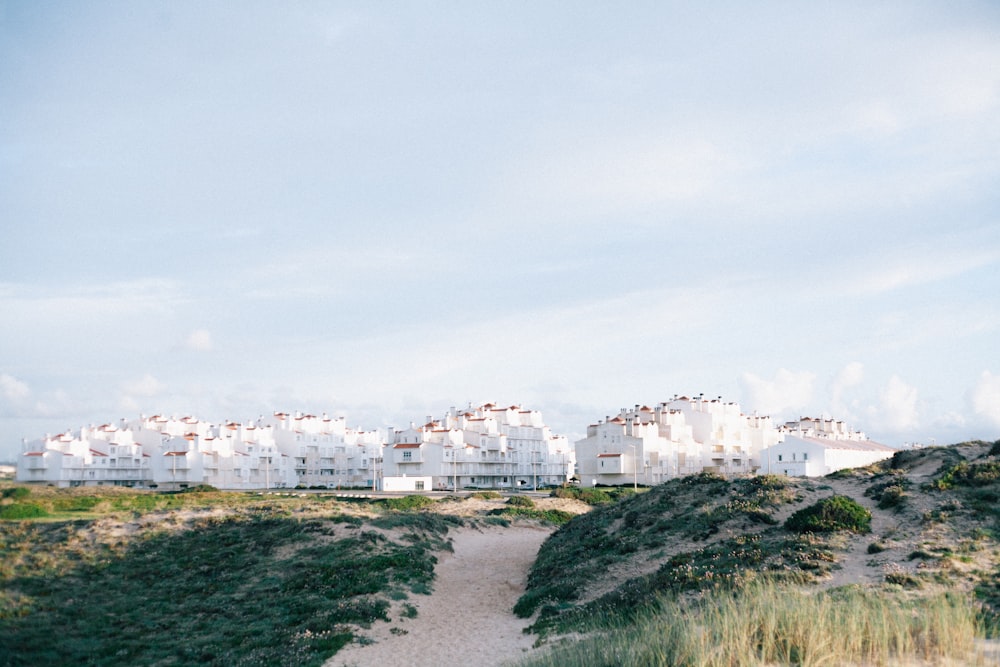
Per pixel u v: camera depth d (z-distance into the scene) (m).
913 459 53.75
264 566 48.00
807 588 29.17
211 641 34.41
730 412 180.50
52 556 48.16
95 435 182.62
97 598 41.34
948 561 30.30
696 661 20.06
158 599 41.84
